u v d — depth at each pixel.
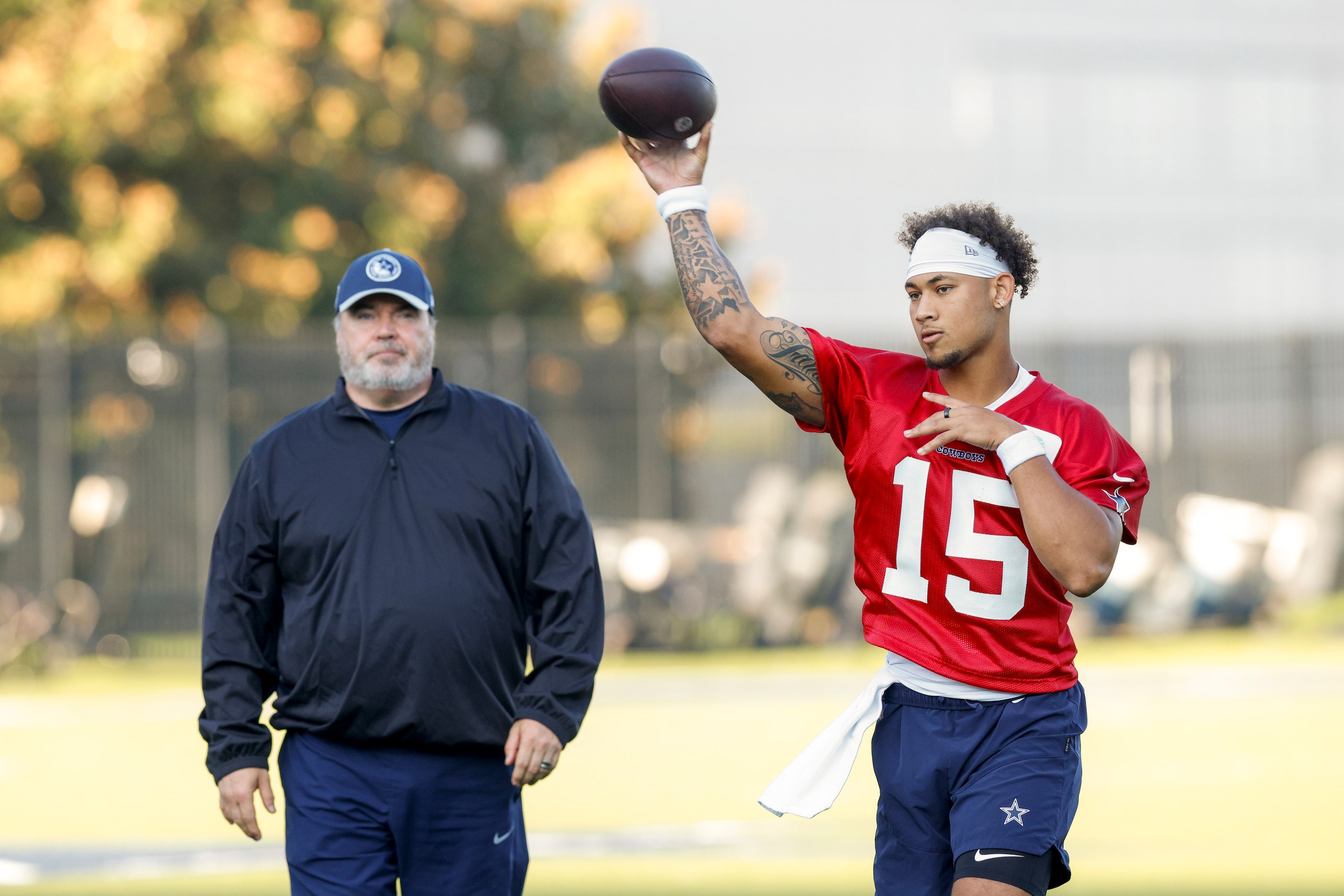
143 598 75.19
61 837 33.25
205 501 76.31
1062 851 15.14
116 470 75.88
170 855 31.20
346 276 17.72
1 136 83.00
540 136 112.19
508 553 17.56
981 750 15.38
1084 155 136.38
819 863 30.05
